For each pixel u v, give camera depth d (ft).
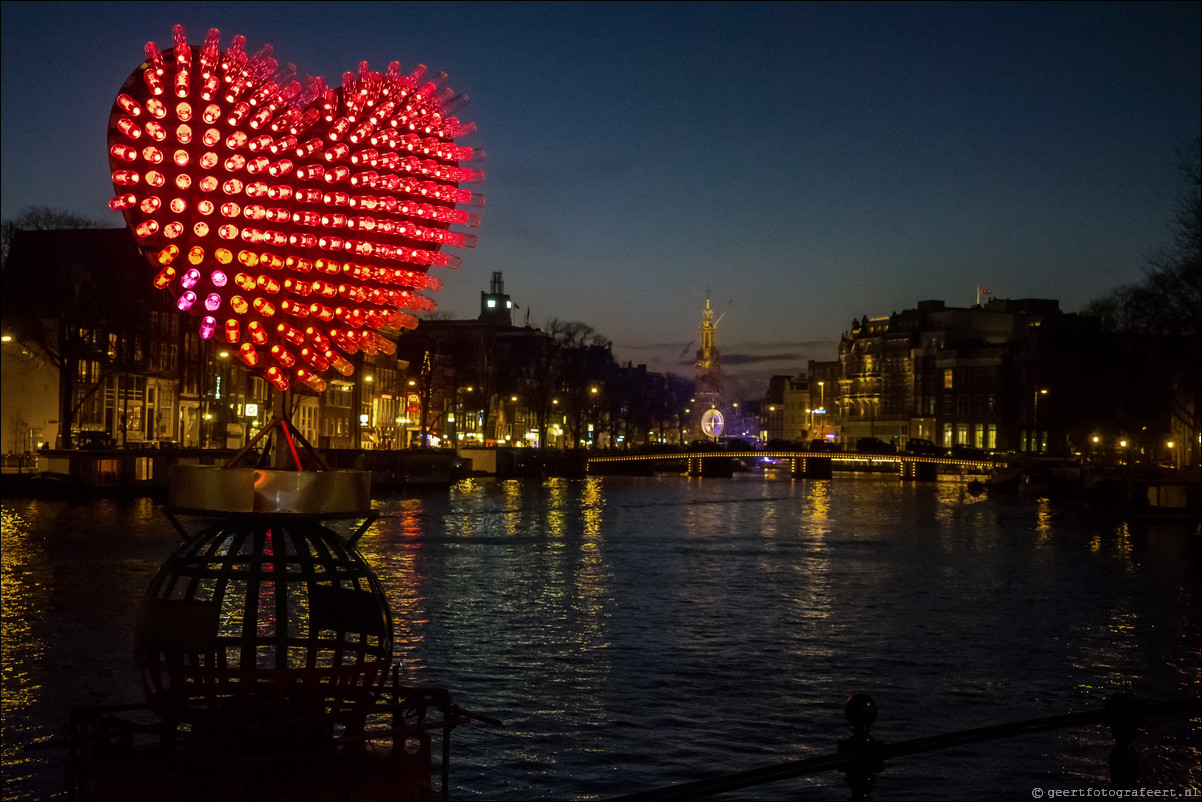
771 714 67.31
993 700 72.69
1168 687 77.00
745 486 401.90
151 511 190.70
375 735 17.58
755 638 92.22
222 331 17.15
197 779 16.51
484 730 61.93
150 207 16.25
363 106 17.02
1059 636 95.81
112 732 18.04
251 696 18.69
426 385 380.99
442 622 96.73
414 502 262.26
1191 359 271.69
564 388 499.92
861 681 76.74
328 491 18.16
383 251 16.96
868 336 619.26
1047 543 184.03
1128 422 349.61
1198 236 191.42
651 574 135.33
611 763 57.31
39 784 51.52
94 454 211.20
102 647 81.51
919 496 339.57
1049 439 425.69
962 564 151.43
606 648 86.17
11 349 243.81
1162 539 192.65
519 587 120.78
